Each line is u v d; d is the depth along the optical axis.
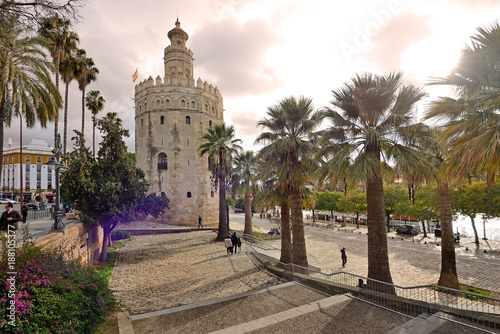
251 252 17.61
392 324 6.36
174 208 38.16
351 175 9.79
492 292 13.12
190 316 7.30
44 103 13.27
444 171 7.60
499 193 20.39
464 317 6.07
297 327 6.32
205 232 30.28
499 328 5.51
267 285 10.82
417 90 9.59
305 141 14.59
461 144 6.59
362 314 6.96
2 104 11.41
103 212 14.89
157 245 22.47
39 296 4.73
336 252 24.53
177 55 43.75
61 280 5.66
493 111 6.17
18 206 36.09
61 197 14.91
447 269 12.84
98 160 17.08
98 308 6.46
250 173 29.80
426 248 24.98
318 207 50.84
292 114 14.65
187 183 39.38
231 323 6.82
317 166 14.49
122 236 25.86
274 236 30.73
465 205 23.69
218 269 13.98
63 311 4.96
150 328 6.64
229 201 74.12
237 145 25.95
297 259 14.41
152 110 39.66
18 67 11.98
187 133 40.03
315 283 9.61
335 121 10.94
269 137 14.99
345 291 8.46
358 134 10.79
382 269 9.91
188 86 40.72
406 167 9.95
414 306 6.80
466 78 6.33
